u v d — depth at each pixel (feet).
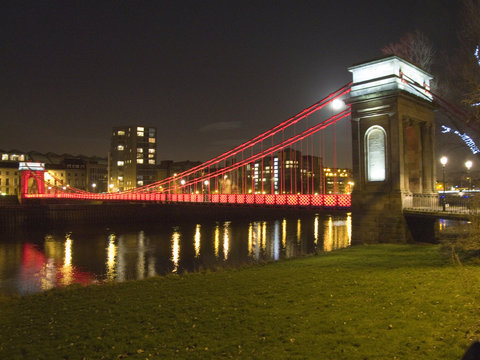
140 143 602.44
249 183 570.87
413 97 104.99
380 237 101.50
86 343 39.14
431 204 108.17
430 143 113.09
